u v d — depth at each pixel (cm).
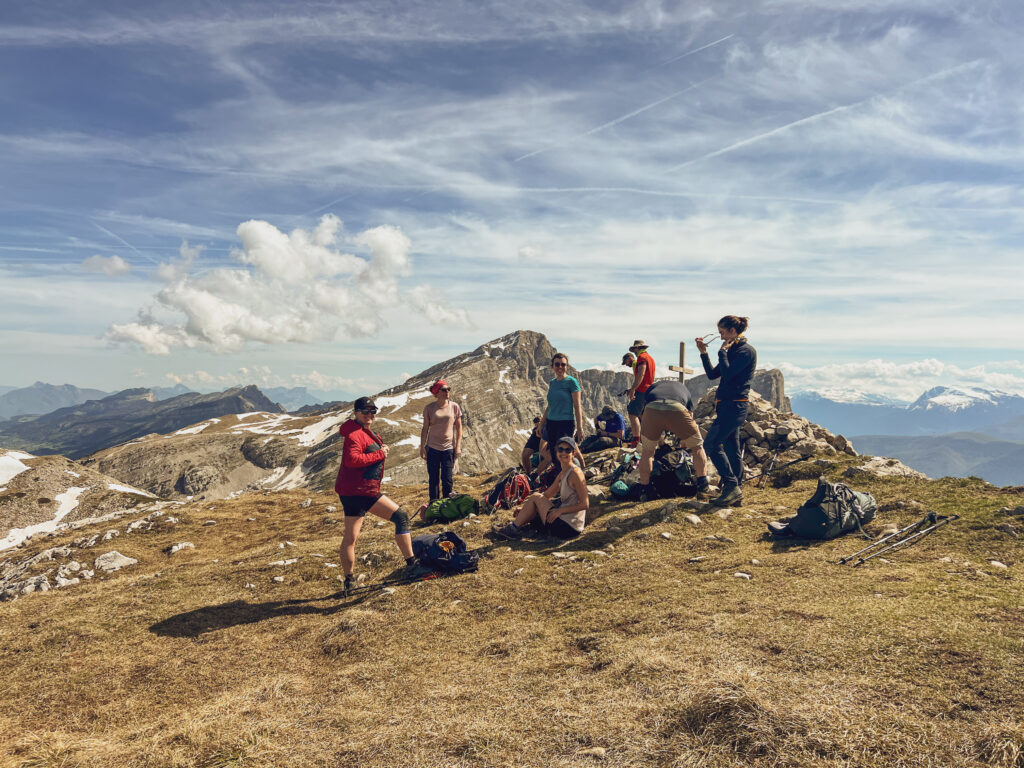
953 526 788
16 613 866
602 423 1596
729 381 1038
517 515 1018
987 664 395
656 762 329
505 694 462
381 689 521
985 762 291
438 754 370
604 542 921
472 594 751
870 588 604
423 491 1634
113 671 623
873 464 1155
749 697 365
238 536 1484
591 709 403
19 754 432
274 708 499
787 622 518
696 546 852
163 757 400
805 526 836
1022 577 599
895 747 310
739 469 1074
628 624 584
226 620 767
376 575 901
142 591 916
